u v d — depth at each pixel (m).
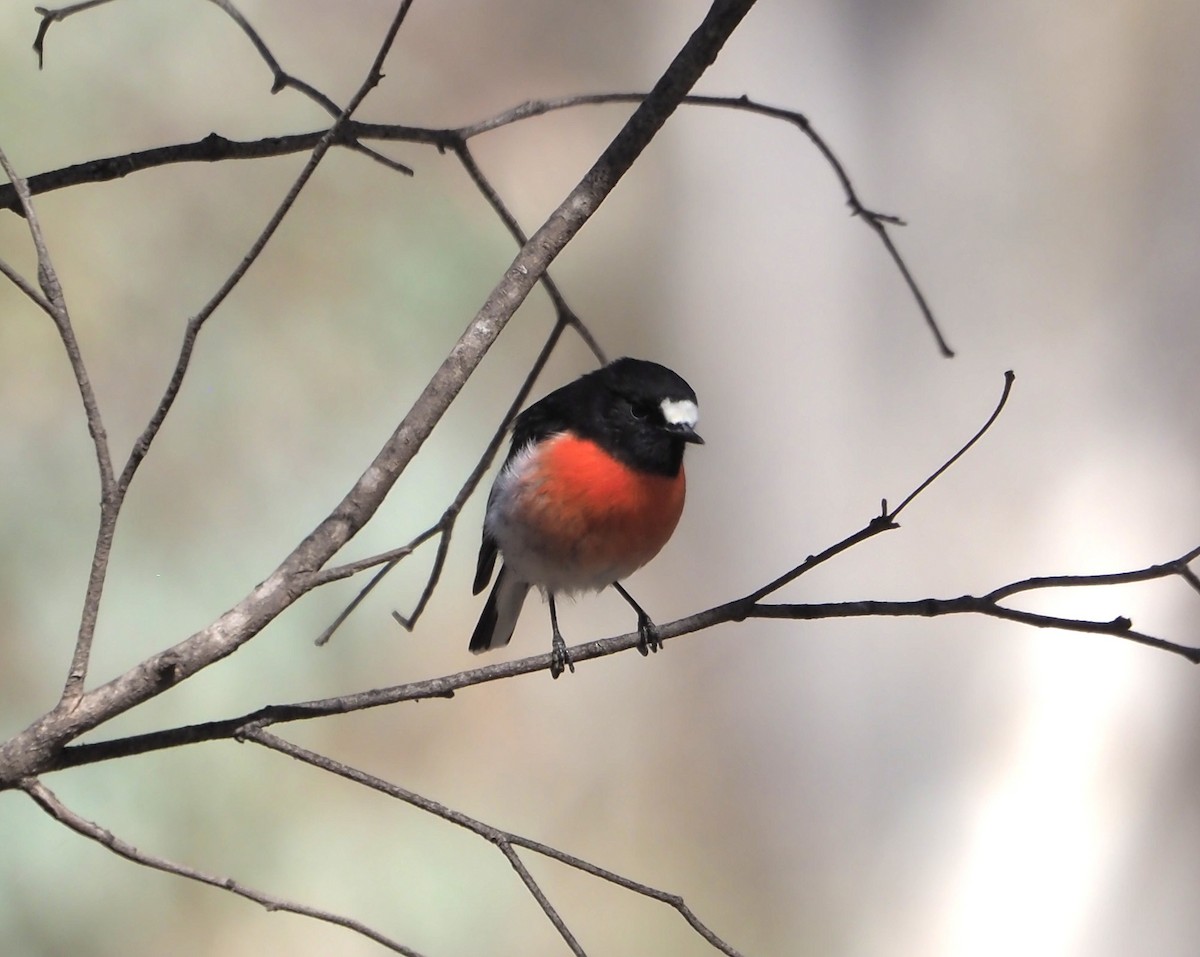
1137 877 11.96
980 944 12.41
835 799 13.53
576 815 14.90
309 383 12.91
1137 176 11.98
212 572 12.24
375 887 12.39
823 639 13.46
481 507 14.44
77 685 3.90
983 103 12.21
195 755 11.57
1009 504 12.35
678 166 14.09
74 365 3.89
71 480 12.01
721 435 13.76
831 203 12.99
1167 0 11.77
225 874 11.58
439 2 15.62
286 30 14.28
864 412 13.03
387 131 5.49
